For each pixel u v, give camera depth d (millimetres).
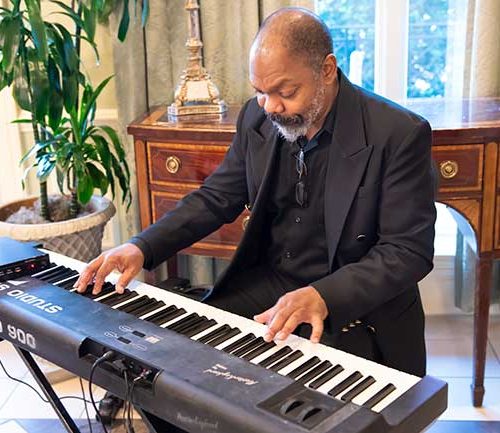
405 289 1562
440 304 2939
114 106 2797
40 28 2160
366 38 2768
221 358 1198
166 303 1499
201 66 2396
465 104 2391
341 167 1603
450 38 2713
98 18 2494
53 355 1363
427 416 1116
